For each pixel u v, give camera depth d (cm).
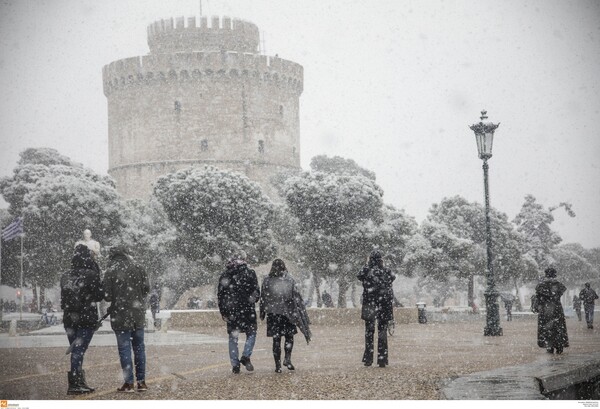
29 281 5900
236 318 1415
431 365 1503
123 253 1189
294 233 6406
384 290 1492
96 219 5816
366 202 5916
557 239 8738
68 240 5722
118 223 5938
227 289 1417
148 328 3183
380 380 1252
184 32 9800
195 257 6138
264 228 6297
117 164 9650
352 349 2058
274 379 1303
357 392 1123
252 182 6338
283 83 9725
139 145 9469
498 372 1196
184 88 9369
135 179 9469
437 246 6569
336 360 1686
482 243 7119
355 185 5919
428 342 2306
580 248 12638
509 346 2070
